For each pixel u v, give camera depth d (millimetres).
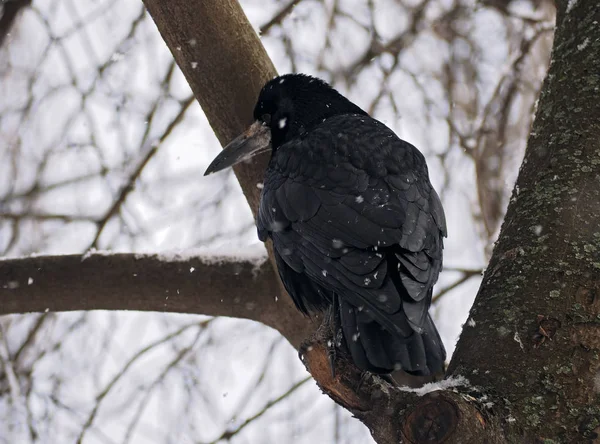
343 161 7738
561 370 6027
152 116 13047
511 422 5867
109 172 13148
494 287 6555
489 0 14219
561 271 6355
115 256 9562
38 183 13195
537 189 6824
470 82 13812
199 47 8859
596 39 7285
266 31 13305
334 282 6820
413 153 7965
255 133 9180
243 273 9469
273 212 7895
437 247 7129
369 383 5875
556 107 7168
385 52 13828
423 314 6387
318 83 9477
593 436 5824
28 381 12133
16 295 9508
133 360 11906
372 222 7012
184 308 9578
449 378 6246
